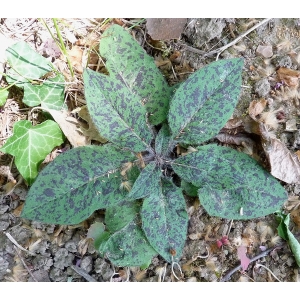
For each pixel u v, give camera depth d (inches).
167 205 8.0
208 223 8.6
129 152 8.0
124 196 7.8
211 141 8.8
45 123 8.2
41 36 8.8
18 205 8.4
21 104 8.7
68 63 8.5
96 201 7.6
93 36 8.9
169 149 8.3
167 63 8.9
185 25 8.9
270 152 8.2
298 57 8.8
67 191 7.4
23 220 8.3
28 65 8.4
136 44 8.3
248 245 8.6
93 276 8.3
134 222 8.1
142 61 8.2
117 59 8.2
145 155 8.3
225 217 8.1
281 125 8.7
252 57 8.9
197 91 7.8
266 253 8.6
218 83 7.8
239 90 7.8
